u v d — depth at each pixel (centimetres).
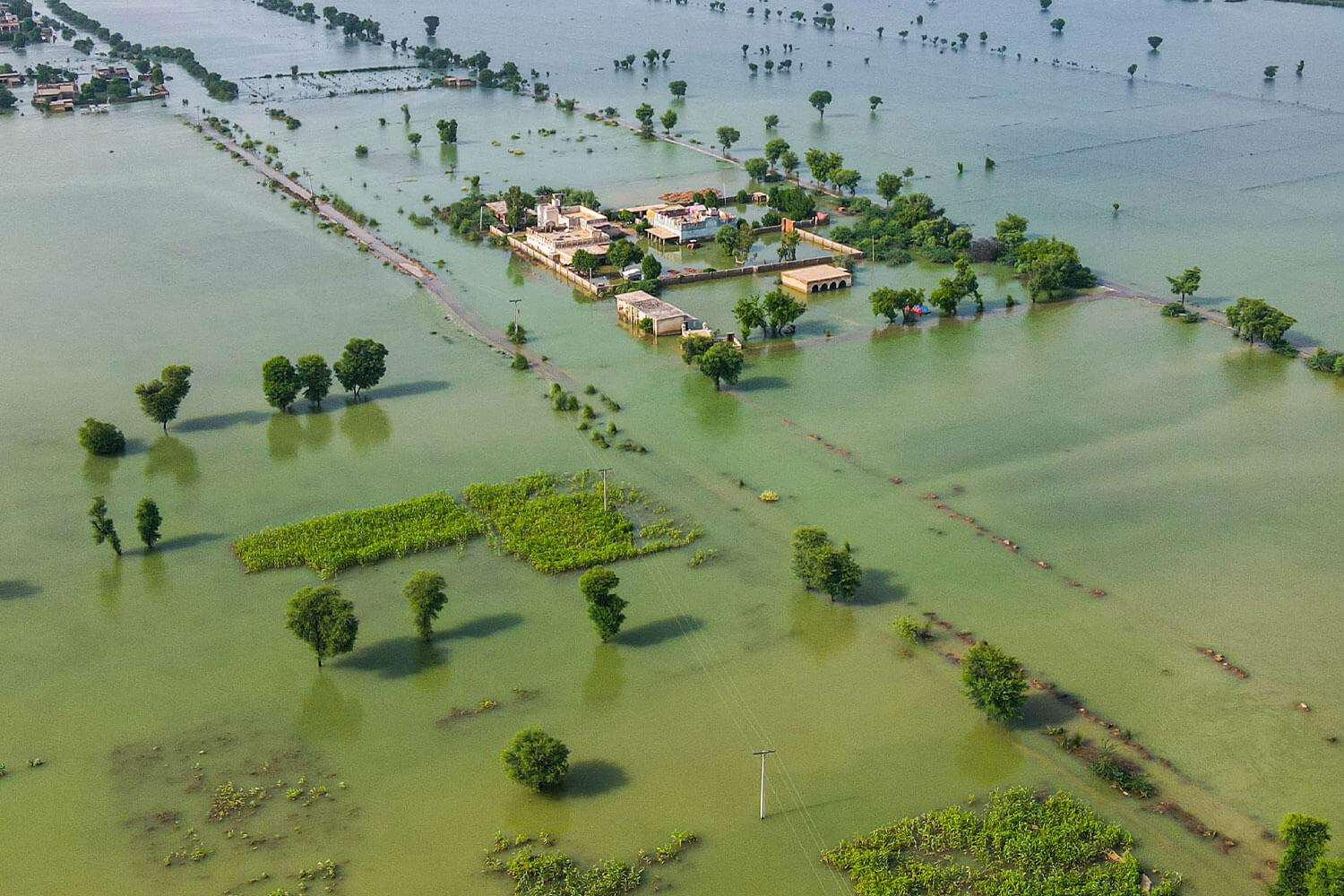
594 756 9562
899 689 10319
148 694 10288
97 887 8288
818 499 13400
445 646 10944
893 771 9375
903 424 15212
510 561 12312
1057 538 12506
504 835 8775
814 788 9219
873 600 11544
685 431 15112
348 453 14612
